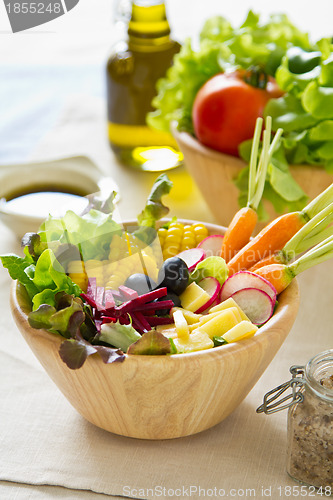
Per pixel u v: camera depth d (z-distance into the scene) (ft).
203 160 3.67
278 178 3.48
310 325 3.44
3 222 3.68
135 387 2.79
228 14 7.18
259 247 3.14
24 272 2.98
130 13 4.15
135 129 4.25
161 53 4.15
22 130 5.24
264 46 3.83
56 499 2.85
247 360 2.80
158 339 2.76
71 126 4.78
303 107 3.61
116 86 4.19
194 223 3.34
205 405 2.87
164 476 2.90
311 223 3.10
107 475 2.90
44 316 2.81
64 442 3.01
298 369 2.95
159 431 2.93
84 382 2.83
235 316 2.89
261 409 2.92
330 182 3.60
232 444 2.99
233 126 3.65
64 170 3.91
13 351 3.35
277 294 3.03
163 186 3.23
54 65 6.18
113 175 4.30
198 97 3.73
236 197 3.69
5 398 3.17
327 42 3.61
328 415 2.80
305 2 7.39
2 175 3.86
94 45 6.51
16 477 2.90
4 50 6.45
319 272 3.72
